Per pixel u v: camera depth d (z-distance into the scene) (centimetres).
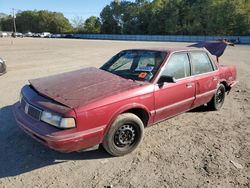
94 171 377
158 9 9481
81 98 374
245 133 524
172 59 491
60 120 345
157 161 409
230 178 370
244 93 857
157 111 455
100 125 373
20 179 353
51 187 338
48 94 388
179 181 360
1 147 432
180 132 518
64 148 348
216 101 639
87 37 10238
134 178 363
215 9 7550
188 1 8512
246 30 6962
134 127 421
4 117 559
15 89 822
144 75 459
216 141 484
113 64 525
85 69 518
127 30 10362
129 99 403
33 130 361
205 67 579
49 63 1517
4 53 2109
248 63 1684
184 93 507
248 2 7456
